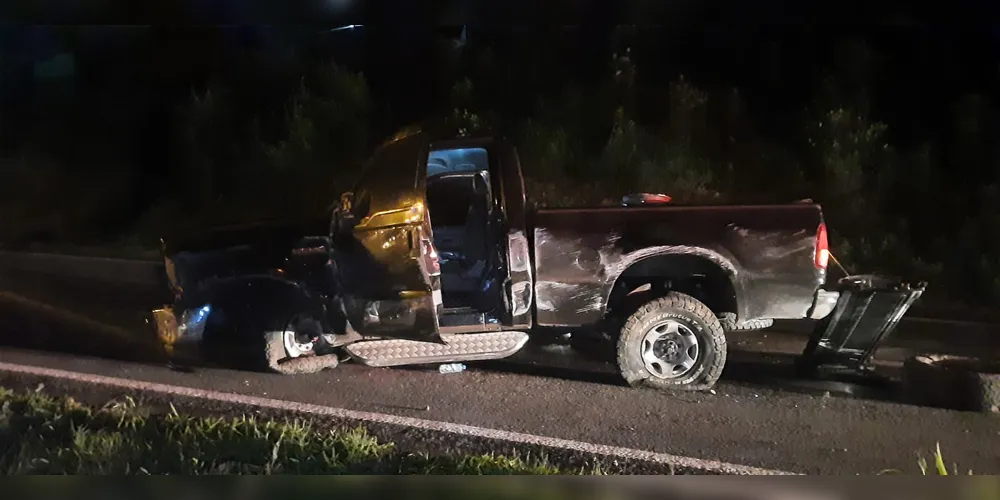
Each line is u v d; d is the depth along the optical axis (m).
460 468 5.02
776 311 6.76
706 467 5.38
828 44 15.41
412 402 6.63
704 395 6.82
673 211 6.75
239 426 5.79
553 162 13.86
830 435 5.96
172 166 16.53
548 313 6.70
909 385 6.85
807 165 13.37
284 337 7.29
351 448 5.32
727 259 6.70
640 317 6.84
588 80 15.66
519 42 16.39
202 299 7.09
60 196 16.61
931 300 10.76
